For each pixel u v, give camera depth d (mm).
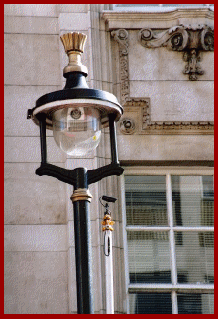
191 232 14570
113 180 14359
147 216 14555
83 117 9703
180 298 14211
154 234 14492
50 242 13992
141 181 14719
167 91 14945
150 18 15172
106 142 14539
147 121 14695
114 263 13977
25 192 14227
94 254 13742
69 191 14148
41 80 14898
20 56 14992
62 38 10016
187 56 15078
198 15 15156
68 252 13820
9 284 13711
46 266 13867
